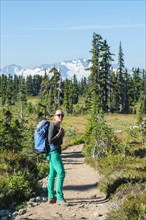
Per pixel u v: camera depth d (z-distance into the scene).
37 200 11.09
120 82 113.06
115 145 27.92
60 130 10.33
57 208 10.07
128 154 26.56
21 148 24.94
